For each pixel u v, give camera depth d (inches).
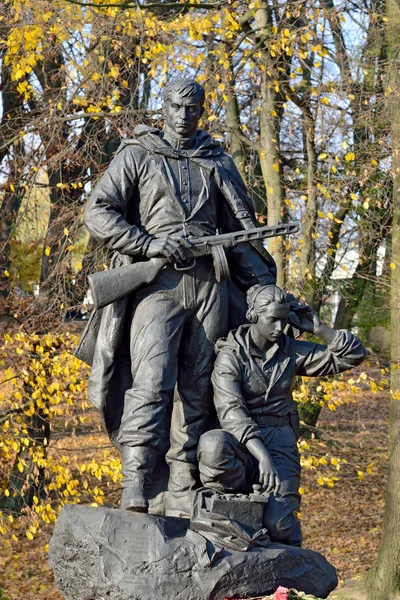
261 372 186.5
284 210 435.2
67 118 435.8
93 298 181.0
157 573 163.0
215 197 194.5
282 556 171.9
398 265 426.0
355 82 429.1
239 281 198.7
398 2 425.4
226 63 393.7
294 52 398.9
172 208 189.0
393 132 414.3
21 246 535.5
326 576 180.5
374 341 715.4
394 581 414.3
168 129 194.9
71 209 431.8
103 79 422.9
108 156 489.7
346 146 377.4
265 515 176.7
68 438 563.5
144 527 167.8
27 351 415.5
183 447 193.0
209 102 425.1
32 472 458.9
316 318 191.5
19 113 499.5
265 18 416.5
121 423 179.6
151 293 186.7
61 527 175.5
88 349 194.7
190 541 167.9
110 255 201.3
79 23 412.8
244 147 472.4
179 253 182.4
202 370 191.3
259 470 177.6
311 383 411.8
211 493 176.1
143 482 175.0
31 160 470.3
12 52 426.3
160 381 179.6
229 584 165.2
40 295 442.9
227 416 180.9
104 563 163.8
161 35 407.8
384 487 644.1
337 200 410.9
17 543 518.0
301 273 415.5
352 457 668.7
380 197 458.3
